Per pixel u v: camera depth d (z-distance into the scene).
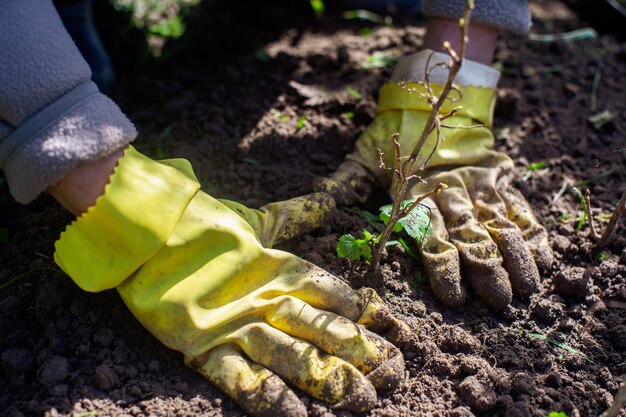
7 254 1.28
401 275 1.25
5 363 1.14
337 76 1.58
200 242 1.13
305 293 1.15
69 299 1.20
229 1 1.79
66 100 1.08
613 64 1.65
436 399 1.14
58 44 1.08
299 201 1.25
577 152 1.47
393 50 1.67
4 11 1.07
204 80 1.58
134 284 1.12
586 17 1.79
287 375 1.10
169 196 1.13
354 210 1.32
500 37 1.71
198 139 1.46
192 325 1.11
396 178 1.30
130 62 1.63
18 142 1.07
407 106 1.31
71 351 1.16
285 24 1.76
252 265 1.14
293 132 1.46
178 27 1.74
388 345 1.14
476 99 1.31
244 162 1.41
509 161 1.33
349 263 1.24
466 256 1.23
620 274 1.27
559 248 1.31
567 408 1.12
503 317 1.22
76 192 1.10
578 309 1.23
